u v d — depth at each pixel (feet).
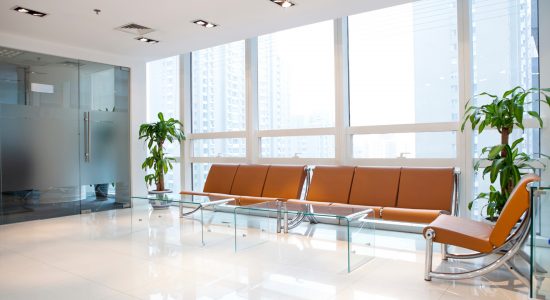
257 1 14.29
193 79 24.47
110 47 20.68
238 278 10.69
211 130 23.47
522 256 10.29
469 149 15.07
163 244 14.57
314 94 19.39
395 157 17.10
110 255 13.14
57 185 20.24
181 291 9.77
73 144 20.84
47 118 19.83
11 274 11.23
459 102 15.25
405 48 16.96
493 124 11.98
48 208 19.95
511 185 11.69
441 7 16.06
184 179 24.14
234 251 13.50
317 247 13.88
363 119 18.12
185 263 12.14
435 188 14.52
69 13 15.31
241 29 17.69
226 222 17.21
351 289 9.79
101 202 22.04
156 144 23.08
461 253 12.82
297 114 19.95
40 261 12.51
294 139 19.98
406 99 16.97
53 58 19.97
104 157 22.15
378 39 17.66
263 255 12.94
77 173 21.02
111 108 22.41
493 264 9.80
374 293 9.52
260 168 19.35
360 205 15.20
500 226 9.40
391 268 11.46
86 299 9.32
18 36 18.49
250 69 21.01
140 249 13.88
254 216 15.80
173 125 22.77
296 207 14.15
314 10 15.31
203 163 23.76
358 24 18.19
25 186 19.11
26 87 19.07
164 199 16.28
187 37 18.85
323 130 18.85
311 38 19.44
